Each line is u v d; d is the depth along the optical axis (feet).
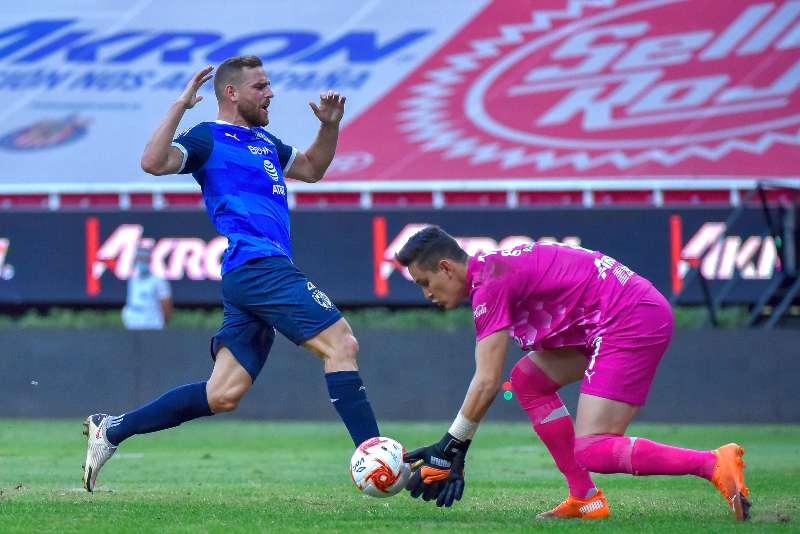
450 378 180.65
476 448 134.92
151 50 218.59
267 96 76.64
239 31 218.59
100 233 206.59
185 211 206.59
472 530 62.59
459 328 192.54
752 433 156.87
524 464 114.83
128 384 182.39
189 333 182.19
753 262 201.77
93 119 217.15
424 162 215.31
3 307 212.64
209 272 206.18
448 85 217.77
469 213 205.16
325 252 205.16
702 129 214.69
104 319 203.10
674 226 203.82
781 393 177.17
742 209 191.11
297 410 183.83
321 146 81.20
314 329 72.64
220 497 81.10
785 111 214.69
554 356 71.05
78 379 182.91
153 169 72.38
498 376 66.23
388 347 181.27
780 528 63.10
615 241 204.44
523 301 67.72
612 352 67.26
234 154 75.00
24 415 182.91
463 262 67.56
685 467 66.03
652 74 216.74
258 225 74.23
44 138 216.74
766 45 216.33
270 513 70.59
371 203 214.69
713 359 177.88
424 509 73.92
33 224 206.80
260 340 76.07
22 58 218.59
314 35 218.59
